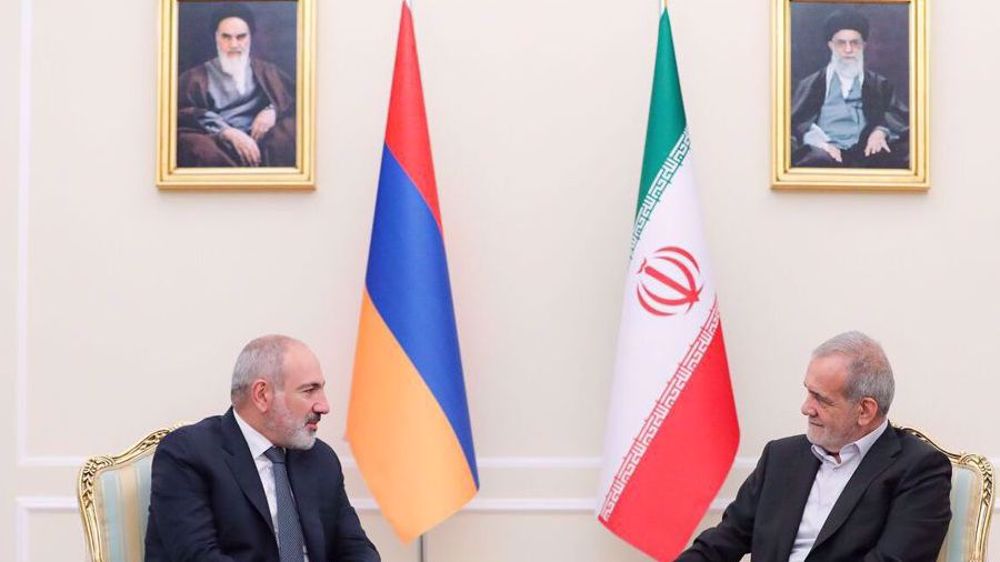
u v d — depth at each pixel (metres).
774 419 4.48
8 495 4.47
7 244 4.52
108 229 4.52
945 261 4.50
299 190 4.52
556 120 4.54
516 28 4.55
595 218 4.53
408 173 4.25
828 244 4.51
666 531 4.17
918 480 3.66
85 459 4.48
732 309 4.51
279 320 4.51
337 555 3.94
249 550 3.70
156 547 3.74
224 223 4.52
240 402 3.82
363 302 4.26
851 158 4.48
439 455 4.18
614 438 4.21
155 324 4.51
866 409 3.72
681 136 4.26
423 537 4.47
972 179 4.52
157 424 4.50
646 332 4.21
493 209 4.53
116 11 4.55
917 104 4.48
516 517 4.49
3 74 4.54
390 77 4.54
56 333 4.50
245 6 4.50
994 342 4.50
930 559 3.62
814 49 4.50
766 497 3.86
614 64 4.55
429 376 4.19
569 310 4.52
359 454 4.20
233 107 4.50
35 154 4.53
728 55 4.53
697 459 4.17
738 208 4.51
